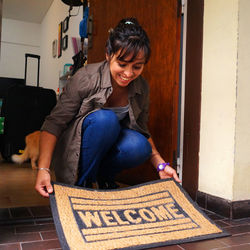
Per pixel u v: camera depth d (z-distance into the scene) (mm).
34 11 6508
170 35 1824
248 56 1419
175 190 1271
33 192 1820
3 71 6988
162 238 984
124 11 2184
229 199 1392
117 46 1048
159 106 1895
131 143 1360
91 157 1339
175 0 1789
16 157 3092
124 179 2191
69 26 4570
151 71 1965
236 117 1383
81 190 1151
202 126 1581
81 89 1255
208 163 1532
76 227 961
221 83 1465
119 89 1356
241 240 1053
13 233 1067
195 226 1090
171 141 1791
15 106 3248
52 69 5707
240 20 1396
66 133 1322
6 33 6965
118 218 1059
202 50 1595
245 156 1413
